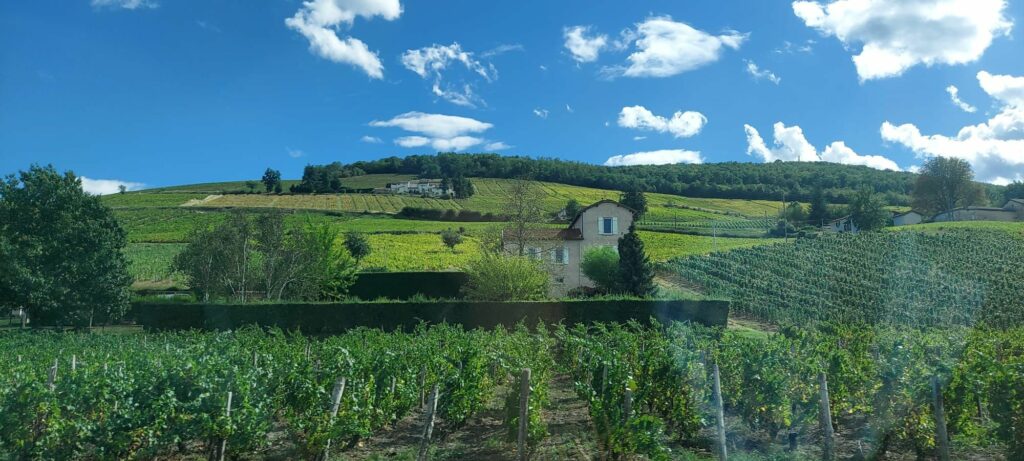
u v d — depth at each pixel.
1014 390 7.75
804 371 10.40
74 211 35.81
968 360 11.01
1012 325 31.31
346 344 15.35
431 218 77.31
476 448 10.05
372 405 10.08
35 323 35.84
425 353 13.45
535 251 42.75
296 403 9.29
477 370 11.81
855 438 9.89
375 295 41.88
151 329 31.44
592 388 9.42
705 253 52.53
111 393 7.97
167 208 83.69
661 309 30.84
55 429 7.30
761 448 9.69
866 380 9.81
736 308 38.12
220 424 8.02
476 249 52.47
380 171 126.31
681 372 10.07
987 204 77.06
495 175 114.25
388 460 9.28
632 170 108.44
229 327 31.11
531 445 9.32
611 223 44.19
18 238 34.56
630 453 8.56
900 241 52.25
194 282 37.91
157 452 8.34
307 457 8.95
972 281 41.22
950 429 8.68
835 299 39.78
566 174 104.56
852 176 94.06
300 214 78.25
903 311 35.88
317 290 39.44
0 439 7.11
